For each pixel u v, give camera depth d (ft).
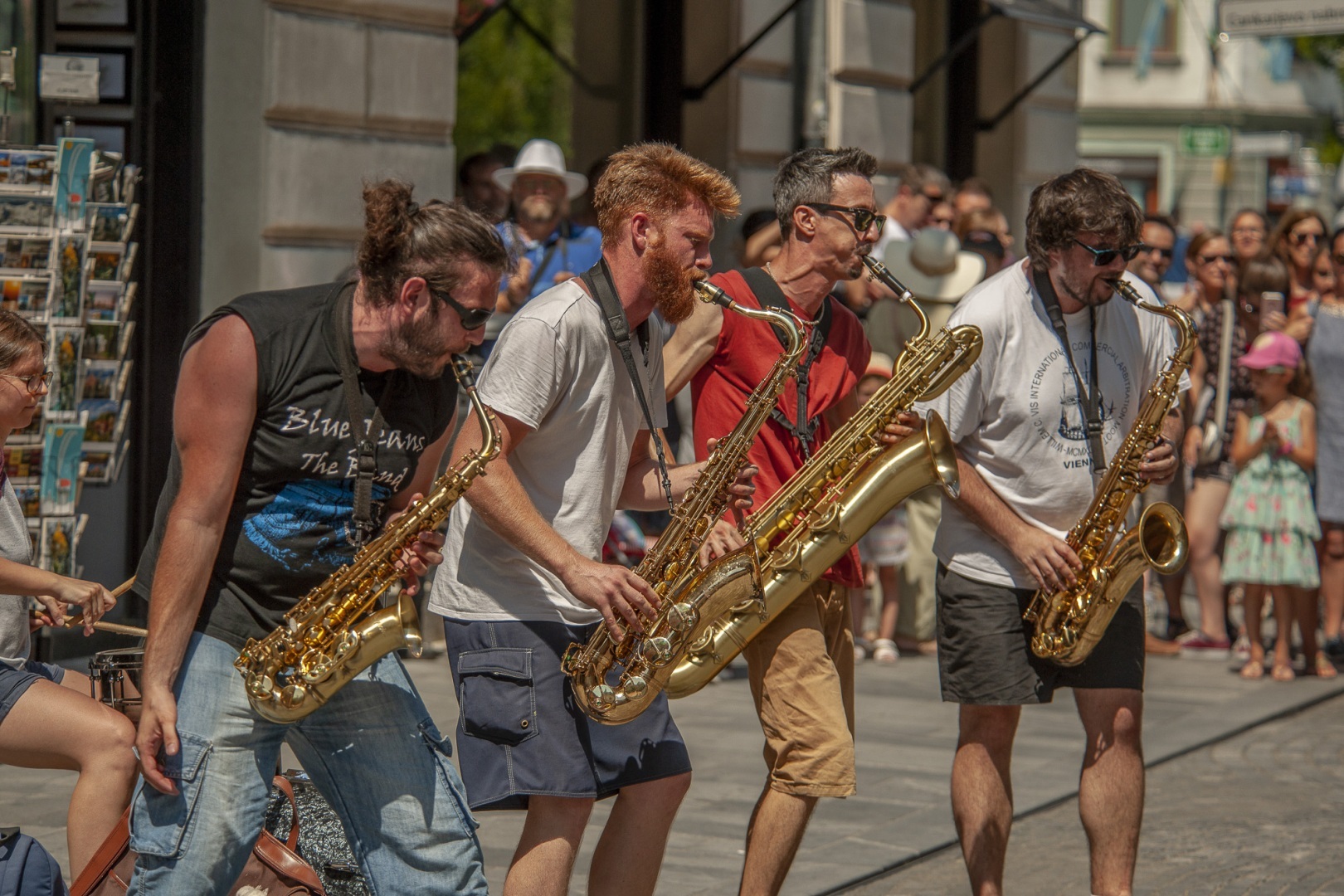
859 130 75.41
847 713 28.19
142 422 48.83
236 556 20.79
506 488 21.83
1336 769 42.83
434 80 55.57
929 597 56.80
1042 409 27.55
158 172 48.55
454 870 21.77
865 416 26.66
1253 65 209.26
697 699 49.24
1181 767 42.96
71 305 38.29
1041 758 42.60
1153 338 28.89
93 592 26.23
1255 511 53.93
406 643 21.01
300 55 50.85
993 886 28.37
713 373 27.76
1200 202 209.97
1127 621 28.22
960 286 53.16
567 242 51.96
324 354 20.47
